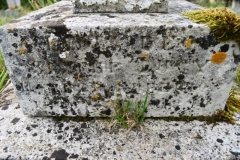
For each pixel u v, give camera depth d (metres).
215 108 0.51
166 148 0.45
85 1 0.49
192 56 0.44
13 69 0.47
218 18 0.41
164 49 0.43
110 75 0.47
